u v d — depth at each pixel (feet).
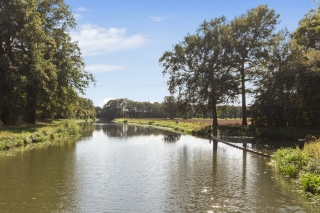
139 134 141.28
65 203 31.32
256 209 29.66
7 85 99.40
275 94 119.34
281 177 44.04
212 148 81.15
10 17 102.68
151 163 56.13
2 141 74.28
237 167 51.96
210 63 141.38
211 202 31.99
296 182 40.27
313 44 125.59
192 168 50.93
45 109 158.30
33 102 126.62
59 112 200.03
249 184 39.63
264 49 134.41
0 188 37.06
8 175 44.60
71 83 138.72
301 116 119.14
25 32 104.17
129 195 34.53
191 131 146.82
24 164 53.98
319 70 96.73
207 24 145.79
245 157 63.72
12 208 29.55
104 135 133.49
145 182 40.86
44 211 28.78
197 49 142.72
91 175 45.06
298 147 56.44
